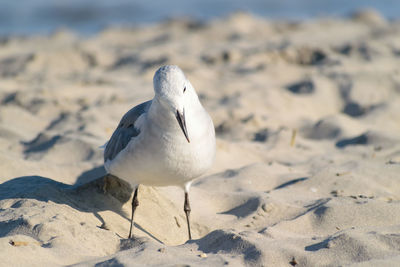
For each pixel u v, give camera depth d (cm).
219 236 677
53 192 830
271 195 909
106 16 4247
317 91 1695
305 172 1056
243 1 4669
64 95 1719
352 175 964
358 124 1410
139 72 2122
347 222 763
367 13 3281
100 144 1162
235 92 1727
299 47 2208
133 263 596
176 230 823
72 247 648
